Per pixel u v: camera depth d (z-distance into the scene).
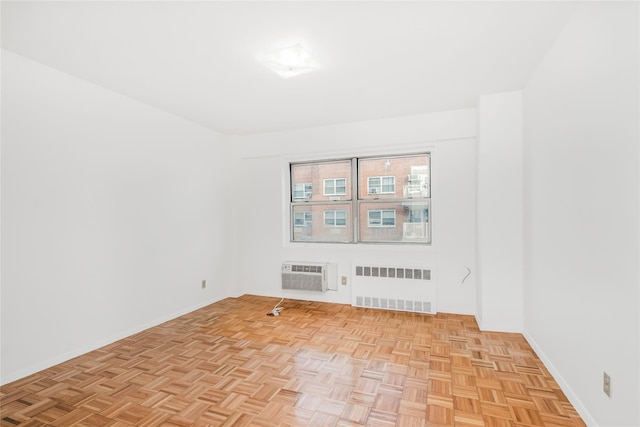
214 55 2.33
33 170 2.39
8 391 2.12
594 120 1.64
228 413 1.88
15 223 2.29
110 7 1.76
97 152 2.85
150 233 3.37
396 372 2.34
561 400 1.96
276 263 4.55
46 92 2.47
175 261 3.69
